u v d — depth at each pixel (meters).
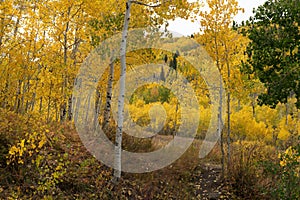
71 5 10.56
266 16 7.46
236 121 16.98
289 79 6.95
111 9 9.20
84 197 6.30
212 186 8.51
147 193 7.31
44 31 10.83
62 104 10.79
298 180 6.88
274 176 7.65
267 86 7.40
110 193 6.72
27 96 10.24
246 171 8.31
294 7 6.99
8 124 6.89
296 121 17.16
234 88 9.34
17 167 6.05
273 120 21.12
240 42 9.50
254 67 7.58
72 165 7.04
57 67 10.12
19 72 9.62
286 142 12.54
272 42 7.30
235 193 8.06
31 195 5.47
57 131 7.72
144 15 9.16
